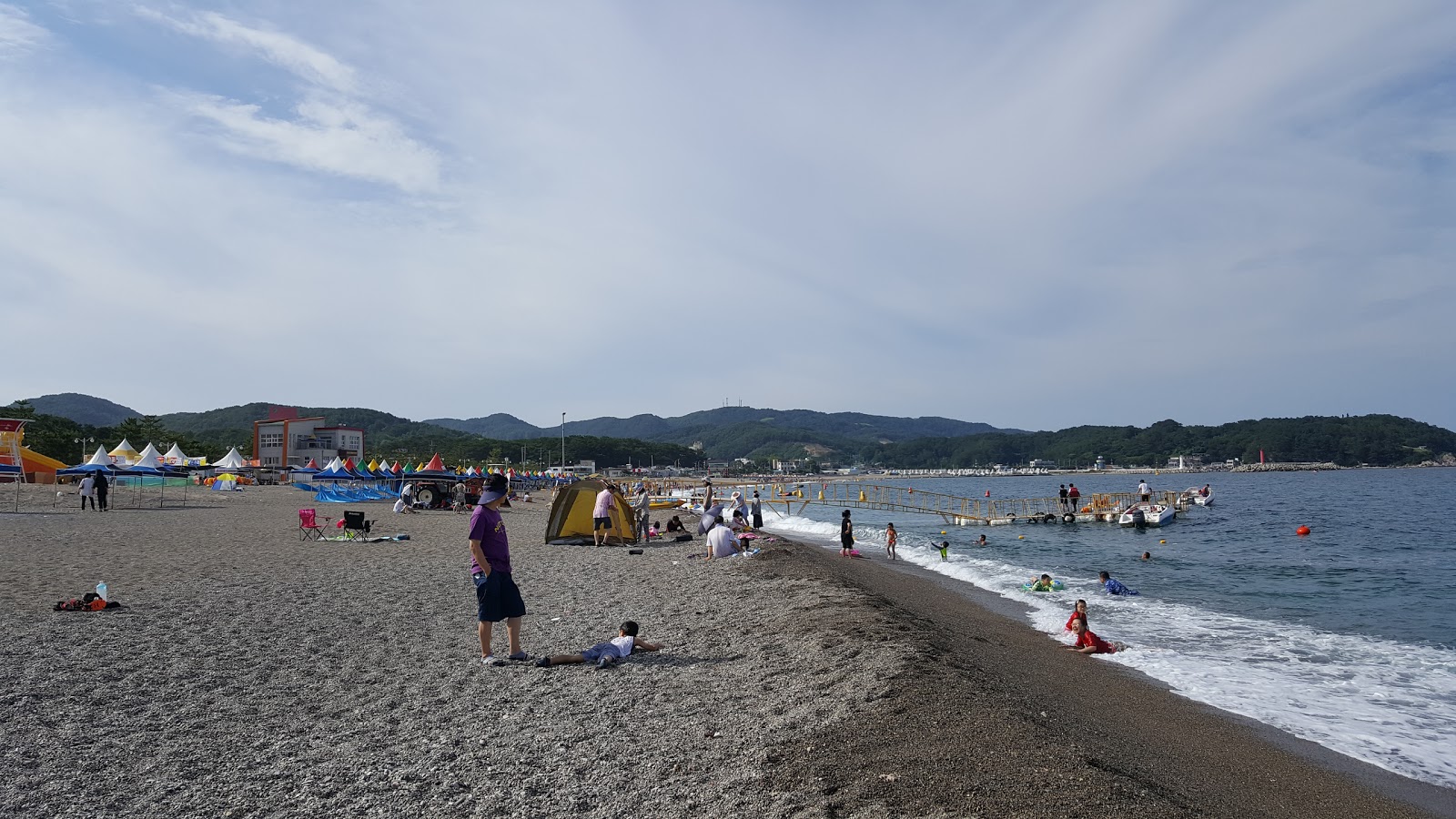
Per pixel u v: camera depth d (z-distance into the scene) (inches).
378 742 235.5
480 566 331.3
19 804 187.9
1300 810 233.1
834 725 240.7
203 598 483.2
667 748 228.8
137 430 3752.5
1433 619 581.9
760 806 185.8
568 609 474.3
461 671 320.8
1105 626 540.4
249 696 282.0
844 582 571.2
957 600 639.1
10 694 275.0
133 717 256.1
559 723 253.8
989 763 206.7
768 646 362.6
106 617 415.2
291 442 3929.6
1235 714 337.4
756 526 1256.2
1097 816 177.3
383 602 481.4
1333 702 360.8
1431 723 330.3
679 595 525.7
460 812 187.0
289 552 750.5
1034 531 1539.1
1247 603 649.0
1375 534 1362.0
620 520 920.9
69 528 969.5
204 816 183.3
